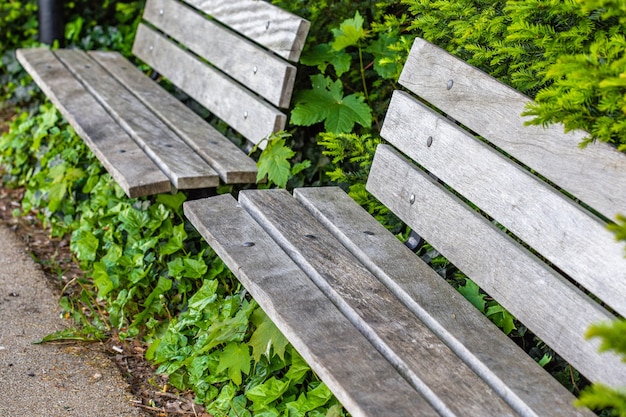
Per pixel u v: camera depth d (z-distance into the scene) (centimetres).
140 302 304
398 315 203
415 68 257
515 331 227
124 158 303
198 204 261
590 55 184
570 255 191
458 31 245
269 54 318
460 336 193
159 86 395
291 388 241
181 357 267
